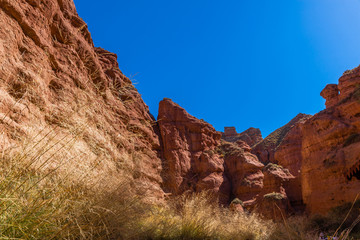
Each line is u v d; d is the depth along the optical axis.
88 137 2.33
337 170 15.73
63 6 17.06
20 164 1.78
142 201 3.31
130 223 3.01
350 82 26.00
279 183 27.17
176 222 4.46
